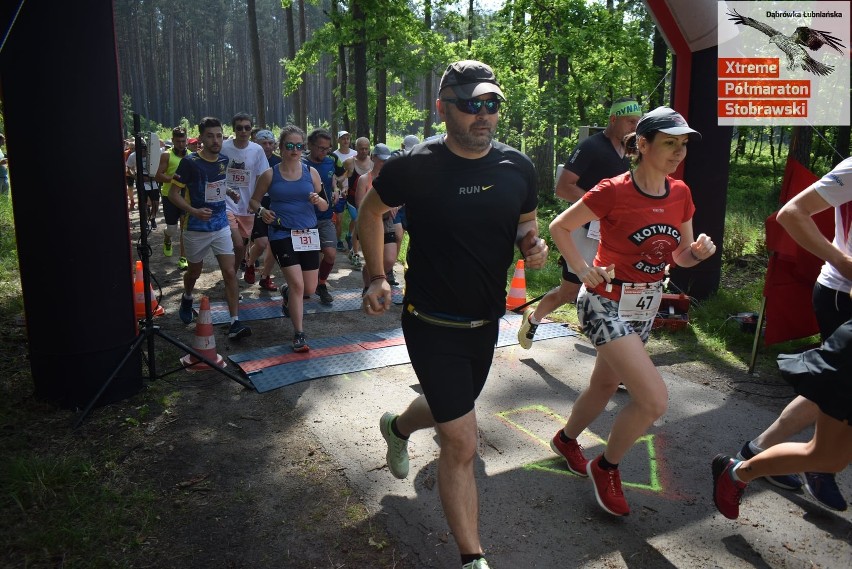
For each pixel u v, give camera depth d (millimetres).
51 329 3988
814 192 2906
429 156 2475
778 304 4742
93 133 3875
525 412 4258
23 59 3686
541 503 3166
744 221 11633
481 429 3996
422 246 2520
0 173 15016
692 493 3287
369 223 2637
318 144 6891
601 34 13672
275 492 3238
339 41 17328
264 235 7332
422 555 2764
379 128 20375
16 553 2713
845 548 2844
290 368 4898
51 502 3082
